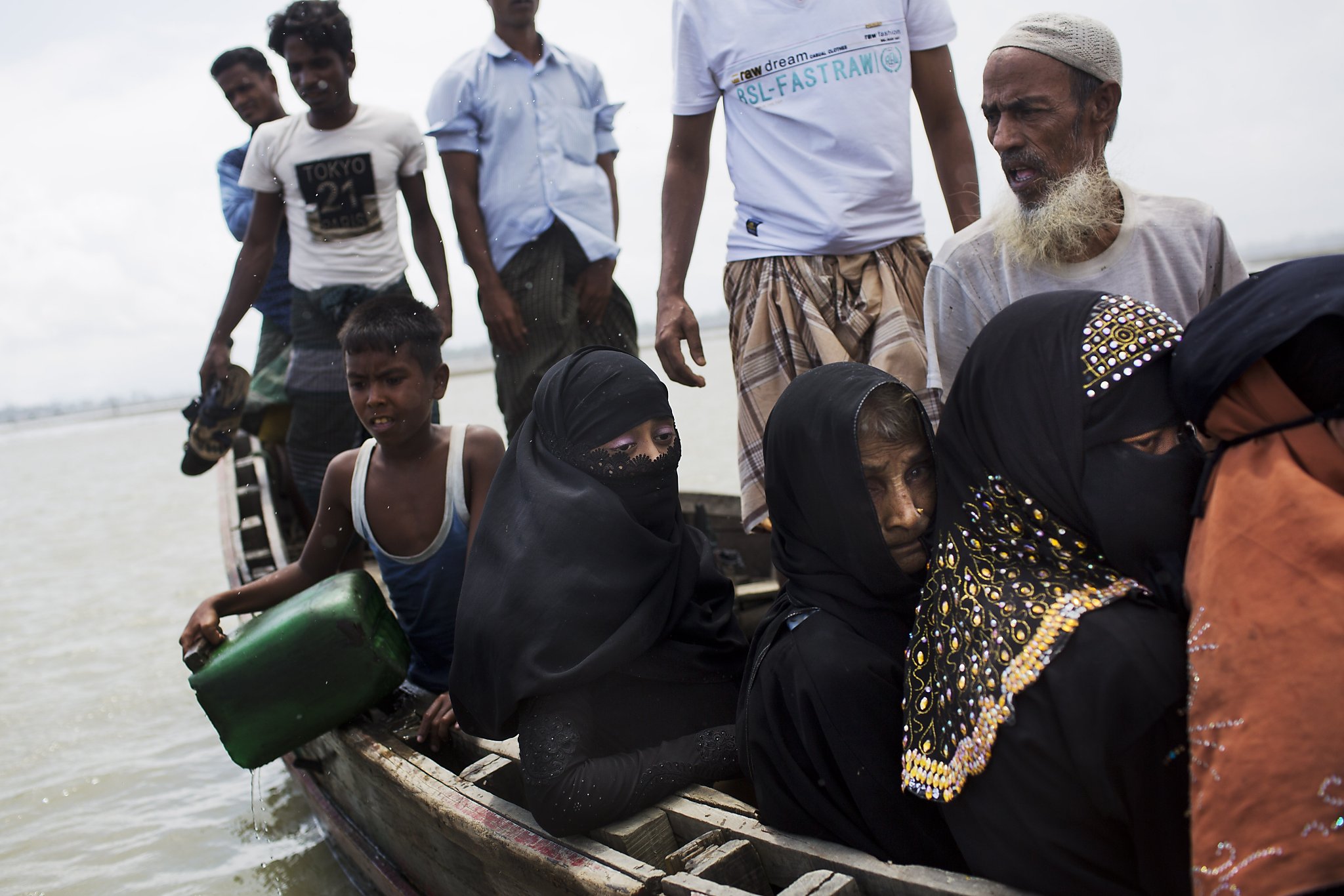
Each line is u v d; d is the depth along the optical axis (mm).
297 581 3279
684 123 3244
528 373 4148
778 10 2963
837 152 2961
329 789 3508
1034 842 1492
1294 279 1388
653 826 2061
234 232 5215
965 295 2498
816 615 1885
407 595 3117
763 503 3082
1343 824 1217
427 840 2559
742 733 1981
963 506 1663
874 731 1758
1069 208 2180
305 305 4652
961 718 1568
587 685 2205
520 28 4164
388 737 2809
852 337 2990
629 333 4516
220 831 3824
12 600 8281
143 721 5035
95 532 12289
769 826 1898
